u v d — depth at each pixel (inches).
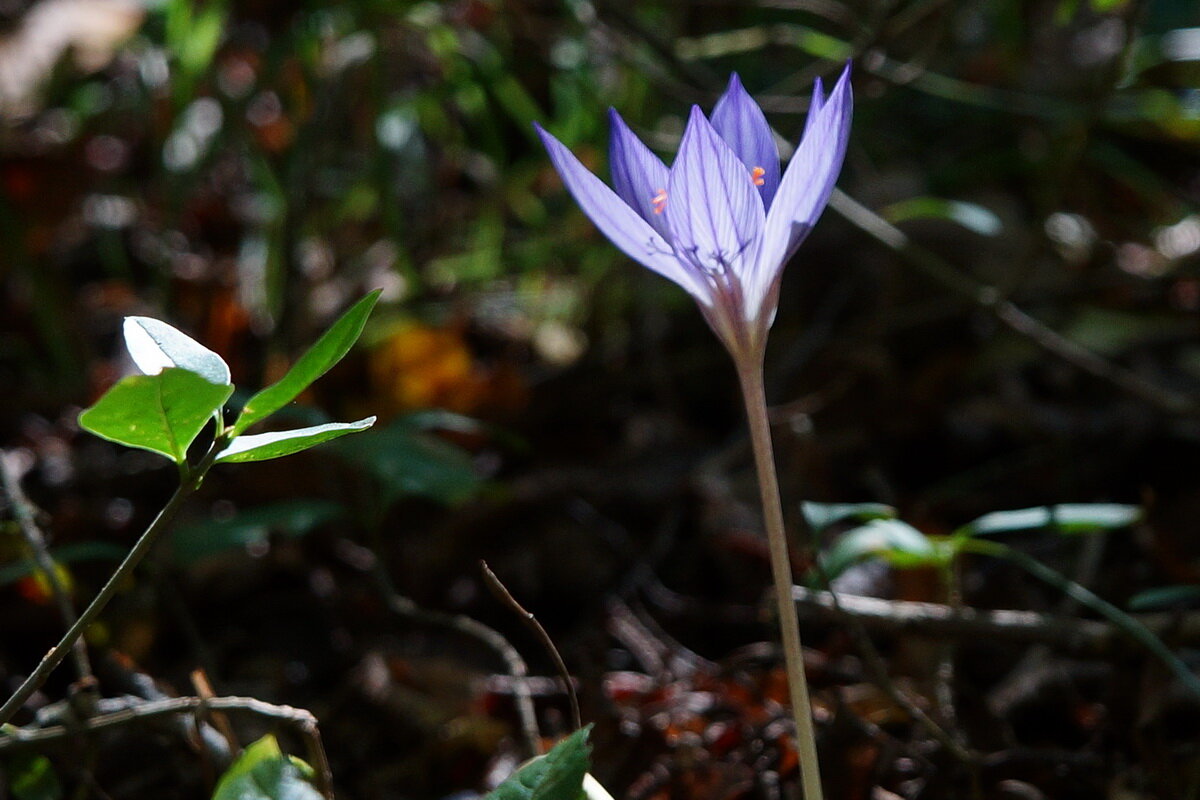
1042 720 29.2
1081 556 33.9
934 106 63.4
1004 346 47.1
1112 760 27.8
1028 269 39.1
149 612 31.9
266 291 46.9
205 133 51.9
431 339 45.4
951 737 27.9
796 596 28.3
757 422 23.4
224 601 34.0
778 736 27.8
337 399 45.5
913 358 47.8
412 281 48.4
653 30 46.6
